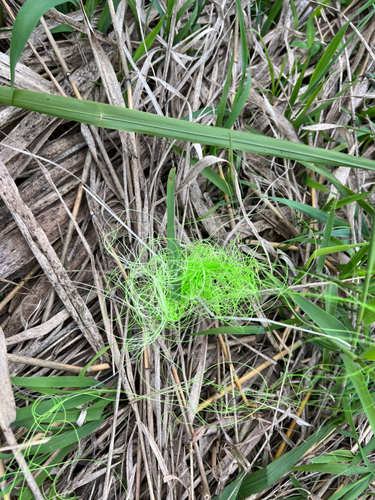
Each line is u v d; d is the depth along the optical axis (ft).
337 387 1.15
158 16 1.25
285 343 1.26
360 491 1.08
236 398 1.20
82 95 1.14
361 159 1.05
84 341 1.13
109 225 1.14
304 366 1.23
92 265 1.11
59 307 1.13
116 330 1.13
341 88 1.42
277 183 1.32
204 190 1.26
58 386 1.00
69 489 1.02
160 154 1.19
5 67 1.03
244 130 1.29
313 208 1.18
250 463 1.16
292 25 1.39
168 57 1.12
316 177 1.36
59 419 1.00
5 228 1.08
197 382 1.12
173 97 1.20
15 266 1.09
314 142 1.35
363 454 1.02
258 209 1.28
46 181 1.12
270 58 1.39
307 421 1.20
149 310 1.07
